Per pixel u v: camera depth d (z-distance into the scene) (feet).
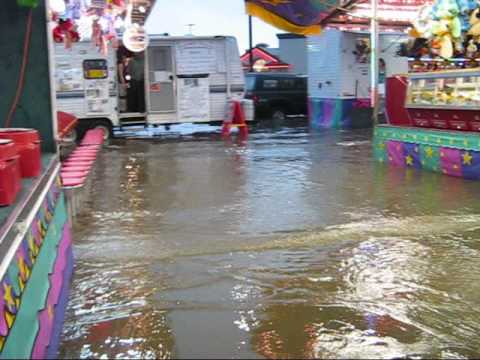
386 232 20.95
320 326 13.12
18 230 9.11
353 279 16.14
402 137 36.35
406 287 15.57
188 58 58.90
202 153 44.98
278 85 74.43
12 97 17.90
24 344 8.57
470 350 12.07
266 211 24.54
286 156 42.39
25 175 13.20
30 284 9.70
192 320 13.37
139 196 28.25
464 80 33.35
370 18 45.16
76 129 55.77
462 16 34.40
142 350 11.89
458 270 16.89
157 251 18.71
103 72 55.83
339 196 27.63
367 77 65.00
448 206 25.14
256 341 12.34
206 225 22.24
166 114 59.06
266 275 16.42
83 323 13.17
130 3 39.09
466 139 31.35
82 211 24.84
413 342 12.39
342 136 56.13
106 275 16.39
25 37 17.75
